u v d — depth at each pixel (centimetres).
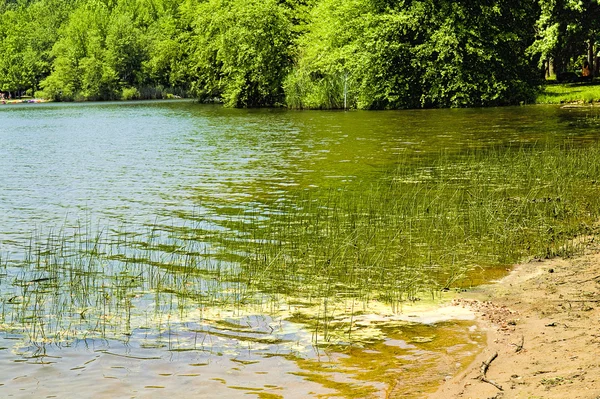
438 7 3988
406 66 4038
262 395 533
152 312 748
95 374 582
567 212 1165
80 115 4972
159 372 583
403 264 917
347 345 638
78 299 802
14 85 9519
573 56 5581
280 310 747
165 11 8981
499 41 3997
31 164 2056
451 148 2016
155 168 1870
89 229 1161
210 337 668
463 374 554
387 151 2014
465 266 905
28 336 680
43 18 10850
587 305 712
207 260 952
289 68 4859
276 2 5059
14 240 1095
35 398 536
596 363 540
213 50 5597
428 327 681
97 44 8712
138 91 8425
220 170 1783
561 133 2248
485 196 1295
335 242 1023
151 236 1095
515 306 735
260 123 3344
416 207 1233
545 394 492
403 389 534
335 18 4288
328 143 2294
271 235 1075
